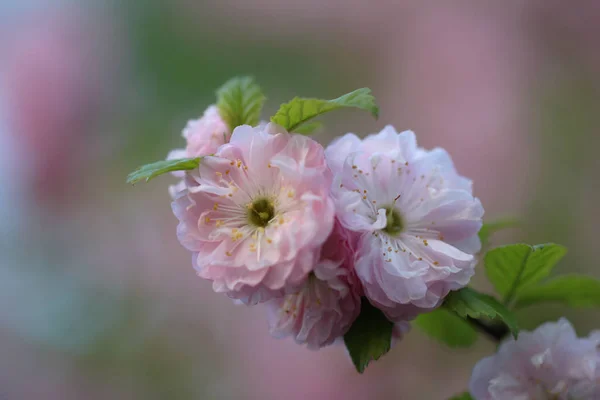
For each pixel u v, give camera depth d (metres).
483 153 0.55
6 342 0.53
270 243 0.33
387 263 0.33
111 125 0.55
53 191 0.54
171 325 0.54
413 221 0.34
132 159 0.55
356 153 0.33
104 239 0.55
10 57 0.54
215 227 0.33
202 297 0.54
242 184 0.33
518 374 0.35
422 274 0.33
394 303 0.33
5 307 0.53
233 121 0.35
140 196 0.55
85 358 0.53
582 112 0.55
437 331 0.38
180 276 0.55
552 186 0.55
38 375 0.53
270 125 0.33
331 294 0.33
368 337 0.33
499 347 0.36
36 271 0.55
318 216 0.32
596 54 0.55
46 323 0.54
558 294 0.37
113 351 0.53
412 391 0.51
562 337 0.35
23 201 0.54
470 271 0.33
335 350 0.51
